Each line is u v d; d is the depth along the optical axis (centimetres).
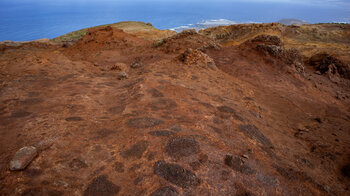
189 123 379
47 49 2725
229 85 864
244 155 304
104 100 465
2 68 684
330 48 3288
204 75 905
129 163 243
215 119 432
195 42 1814
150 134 313
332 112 842
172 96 525
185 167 248
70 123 323
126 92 527
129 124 341
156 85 591
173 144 291
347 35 4281
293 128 608
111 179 215
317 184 292
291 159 375
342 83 1620
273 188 253
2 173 197
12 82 519
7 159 218
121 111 401
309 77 1442
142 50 1847
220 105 541
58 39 4250
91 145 268
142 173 229
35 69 708
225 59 1350
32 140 260
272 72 1246
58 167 218
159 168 240
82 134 293
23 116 334
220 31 5478
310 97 1005
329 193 282
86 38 2292
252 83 1027
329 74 1706
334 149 470
